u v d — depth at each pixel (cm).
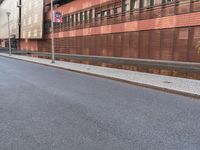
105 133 507
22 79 1334
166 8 2175
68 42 4312
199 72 1534
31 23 6044
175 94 953
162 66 1877
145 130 528
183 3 1997
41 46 5672
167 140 472
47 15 5212
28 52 5594
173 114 657
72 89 1039
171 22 2122
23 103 768
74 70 1794
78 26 3906
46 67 2161
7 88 1044
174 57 2119
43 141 462
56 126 549
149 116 635
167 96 912
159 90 1039
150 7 2362
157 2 2295
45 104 757
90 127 544
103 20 3191
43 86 1109
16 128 535
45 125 555
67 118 611
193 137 489
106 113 660
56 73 1675
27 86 1102
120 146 441
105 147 436
